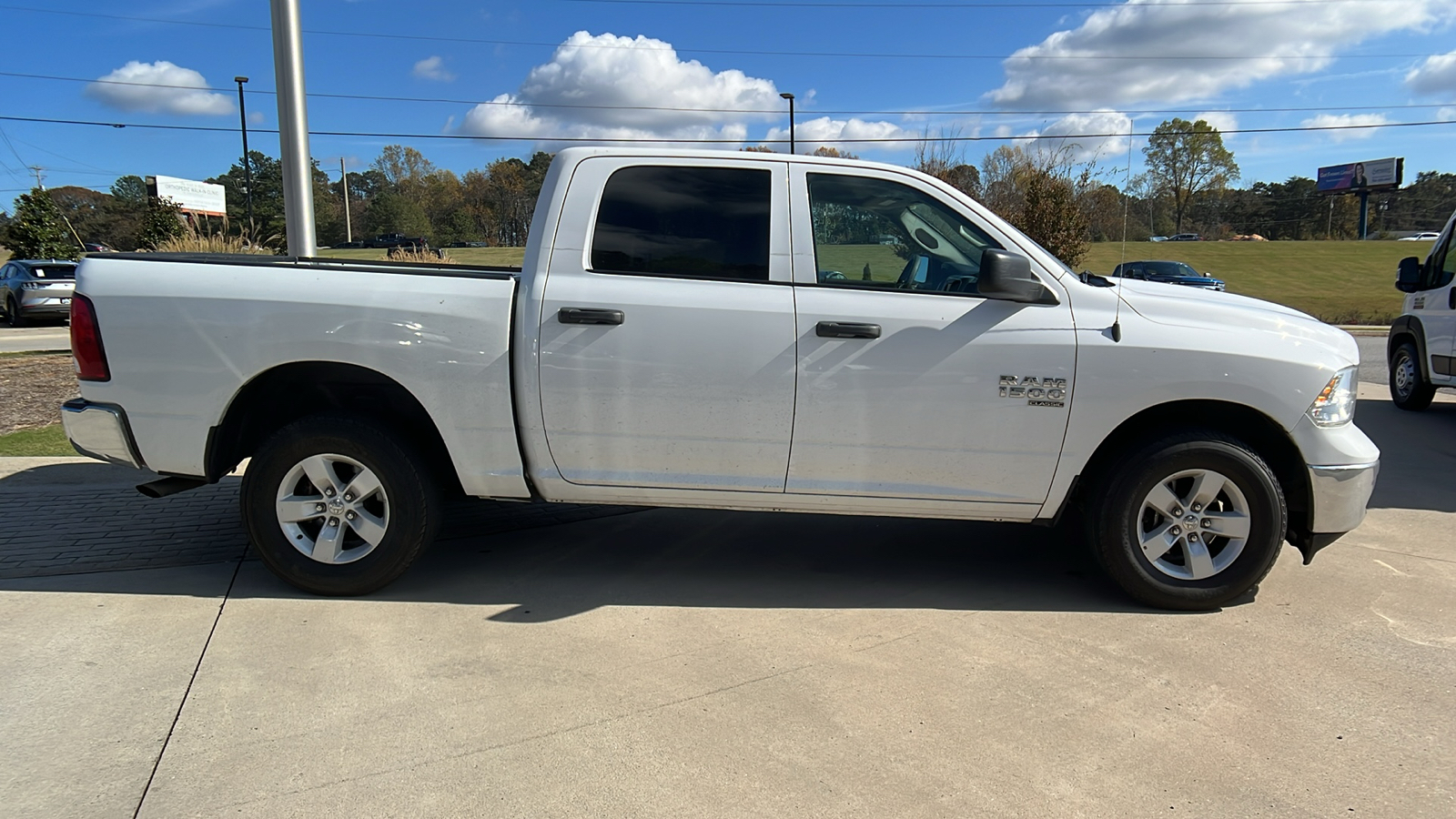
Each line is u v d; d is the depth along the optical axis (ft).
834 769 9.03
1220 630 12.57
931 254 13.21
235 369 12.77
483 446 13.10
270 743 9.37
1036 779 8.90
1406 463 23.44
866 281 12.94
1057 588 14.19
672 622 12.72
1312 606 13.46
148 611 12.75
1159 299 12.98
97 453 13.19
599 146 13.23
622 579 14.43
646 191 13.00
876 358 12.58
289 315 12.68
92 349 12.94
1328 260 173.88
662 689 10.68
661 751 9.34
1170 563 13.26
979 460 12.87
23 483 19.16
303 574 13.26
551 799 8.48
